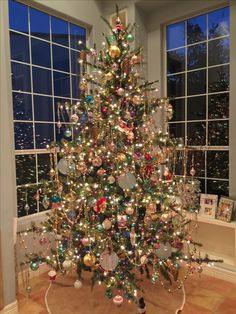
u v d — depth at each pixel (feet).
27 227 9.29
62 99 10.90
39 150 10.05
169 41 11.41
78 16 10.90
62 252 7.73
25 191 9.64
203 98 10.63
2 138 7.13
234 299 8.17
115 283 6.96
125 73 7.39
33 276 9.43
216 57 10.25
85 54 8.00
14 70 9.31
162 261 7.42
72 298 8.22
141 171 7.42
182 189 8.51
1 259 7.15
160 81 11.40
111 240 6.99
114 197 6.88
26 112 9.71
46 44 10.29
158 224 7.27
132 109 7.66
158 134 7.61
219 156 10.31
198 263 8.31
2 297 7.20
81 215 7.45
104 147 7.11
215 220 9.33
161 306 7.70
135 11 10.87
